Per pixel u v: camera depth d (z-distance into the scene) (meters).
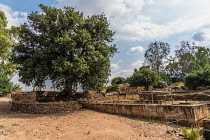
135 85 28.92
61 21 14.78
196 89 22.12
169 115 8.12
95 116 10.83
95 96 19.00
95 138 5.92
